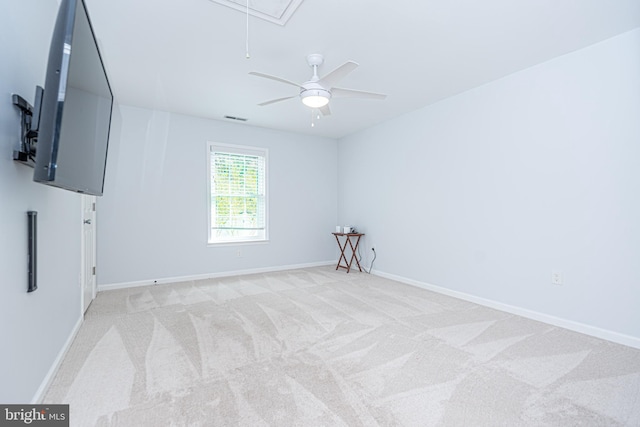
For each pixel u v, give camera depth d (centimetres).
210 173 444
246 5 194
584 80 245
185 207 425
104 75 171
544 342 228
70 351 212
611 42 231
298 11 200
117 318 277
